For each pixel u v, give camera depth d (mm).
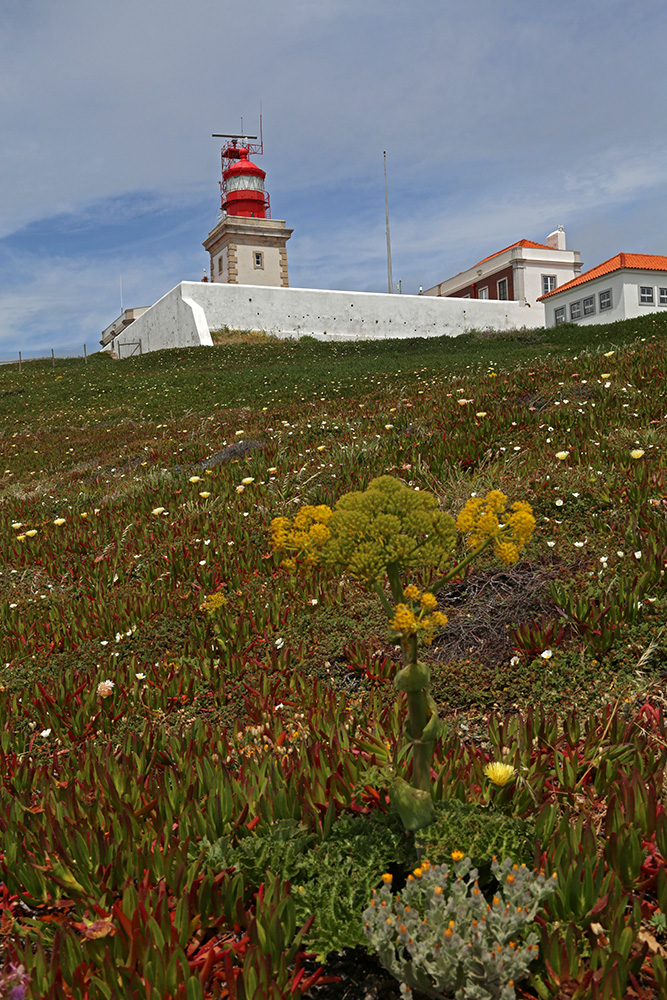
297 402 21188
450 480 7066
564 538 5375
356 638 4879
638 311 47719
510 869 2158
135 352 52562
